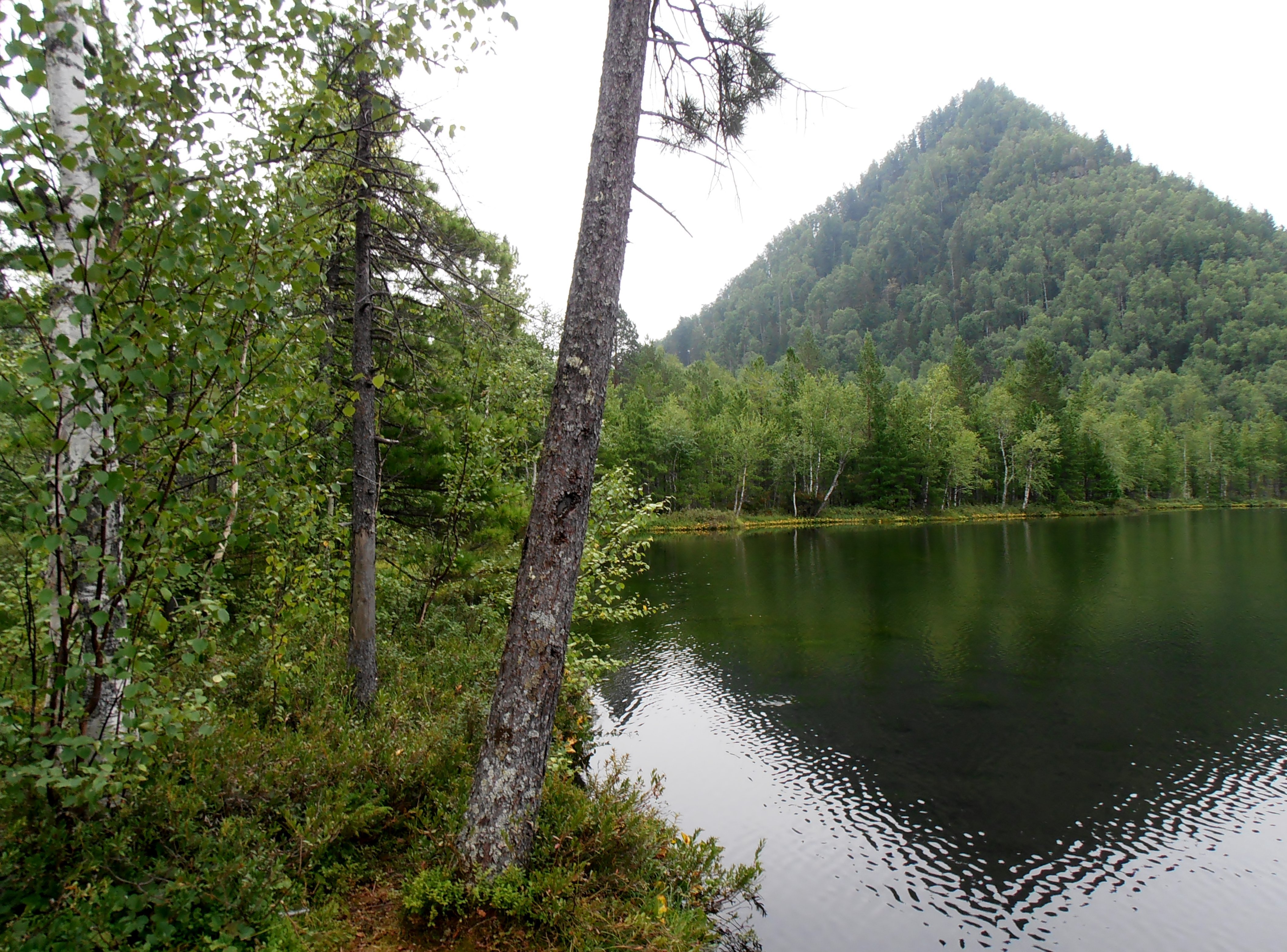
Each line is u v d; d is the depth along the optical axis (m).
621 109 4.58
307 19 4.21
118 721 3.35
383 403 8.32
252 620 5.82
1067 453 69.00
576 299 4.54
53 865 3.30
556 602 4.46
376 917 4.07
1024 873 6.92
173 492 3.38
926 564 29.00
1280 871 6.94
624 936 4.11
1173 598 20.48
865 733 10.44
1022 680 12.95
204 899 3.43
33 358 2.76
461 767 5.68
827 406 61.78
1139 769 9.24
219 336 3.20
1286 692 12.06
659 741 10.11
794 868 6.92
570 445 4.48
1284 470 83.88
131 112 3.47
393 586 10.34
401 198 7.47
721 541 41.22
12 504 3.09
